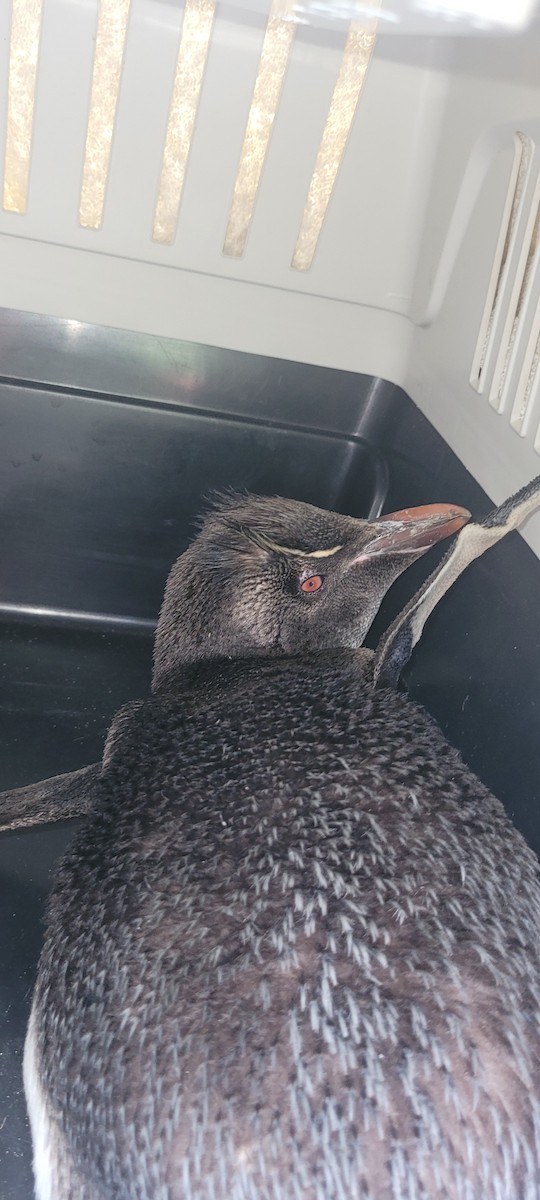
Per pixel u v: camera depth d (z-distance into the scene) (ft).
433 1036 2.46
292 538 3.95
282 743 3.23
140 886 2.86
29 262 4.23
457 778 3.12
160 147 4.02
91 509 4.73
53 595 4.86
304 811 2.92
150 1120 2.48
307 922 2.63
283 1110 2.38
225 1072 2.45
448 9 3.73
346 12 3.84
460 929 2.66
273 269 4.31
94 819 3.20
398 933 2.62
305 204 4.18
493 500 3.78
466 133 3.91
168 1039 2.54
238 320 4.40
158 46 3.85
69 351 4.40
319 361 4.51
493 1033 2.49
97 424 4.55
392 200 4.21
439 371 4.23
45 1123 2.90
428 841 2.86
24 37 3.79
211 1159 2.39
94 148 4.01
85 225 4.16
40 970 3.13
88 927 2.90
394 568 4.03
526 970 2.65
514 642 3.52
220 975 2.58
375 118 4.04
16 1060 3.31
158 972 2.66
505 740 3.49
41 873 3.87
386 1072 2.40
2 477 4.62
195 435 4.61
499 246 3.80
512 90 3.62
